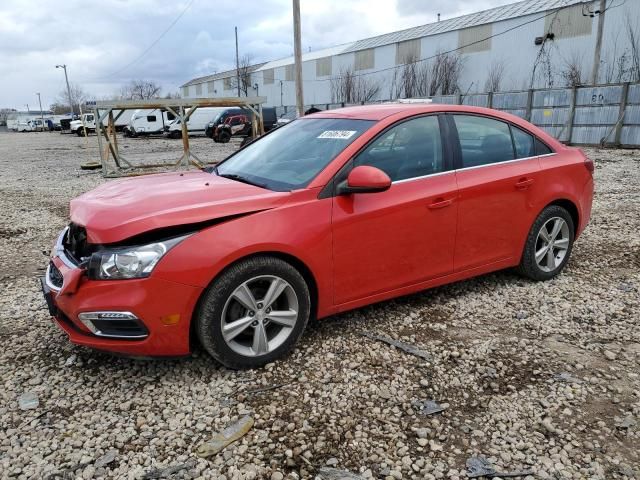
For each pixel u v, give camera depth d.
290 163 3.73
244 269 3.06
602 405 2.88
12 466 2.45
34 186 13.01
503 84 39.34
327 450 2.54
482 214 4.08
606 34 32.78
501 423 2.74
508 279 4.78
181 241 2.93
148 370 3.26
